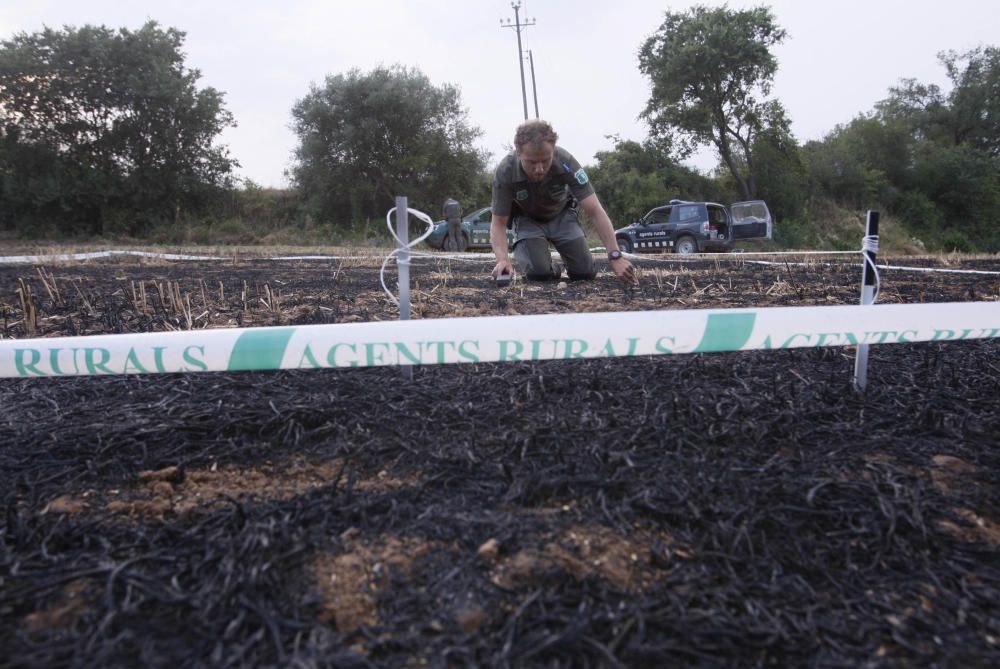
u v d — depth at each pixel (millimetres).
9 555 1601
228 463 2156
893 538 1660
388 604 1394
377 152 28422
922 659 1249
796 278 8367
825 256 16156
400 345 2207
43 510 1844
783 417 2492
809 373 3148
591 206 3557
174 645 1274
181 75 26547
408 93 28109
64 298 6043
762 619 1355
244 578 1449
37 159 25250
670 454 2146
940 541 1650
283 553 1573
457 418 2512
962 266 12125
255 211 28891
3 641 1288
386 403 2668
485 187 31125
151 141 25938
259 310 5219
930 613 1391
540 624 1323
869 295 2693
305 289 6934
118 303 5570
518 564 1510
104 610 1380
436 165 29078
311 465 2129
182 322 4594
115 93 25000
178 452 2240
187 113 25922
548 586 1451
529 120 3145
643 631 1289
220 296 6184
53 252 13461
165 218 26719
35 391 2939
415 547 1602
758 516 1721
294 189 30750
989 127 43875
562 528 1689
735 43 28188
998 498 1865
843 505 1819
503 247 3676
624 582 1473
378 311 5211
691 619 1335
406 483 1963
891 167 38969
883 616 1369
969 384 2980
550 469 2016
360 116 28219
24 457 2195
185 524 1749
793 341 2328
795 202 32156
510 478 1980
